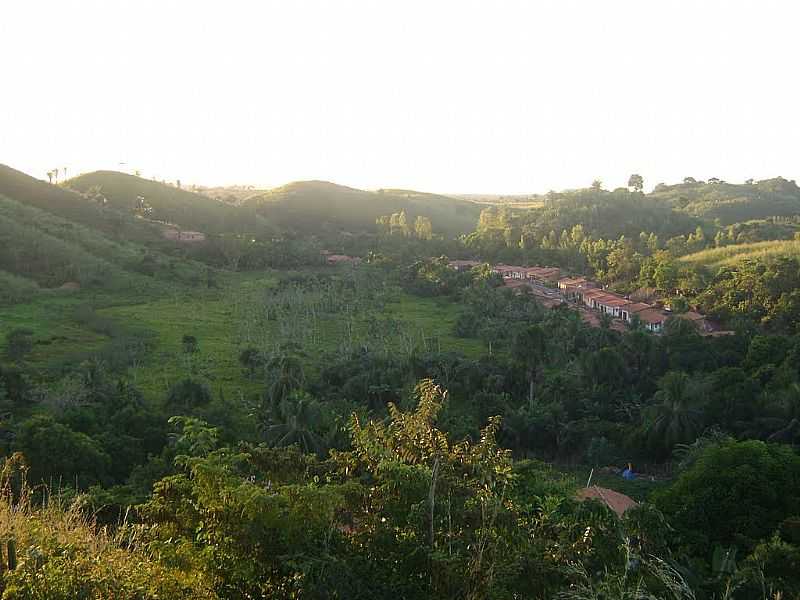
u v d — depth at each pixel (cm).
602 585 941
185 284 9638
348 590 855
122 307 8194
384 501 980
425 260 11038
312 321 7844
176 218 14775
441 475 999
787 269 7319
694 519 2764
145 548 1007
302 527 900
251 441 3884
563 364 5966
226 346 6644
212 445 1134
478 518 977
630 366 5472
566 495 2216
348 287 9525
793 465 2936
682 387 4253
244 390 5253
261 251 11581
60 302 7981
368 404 4747
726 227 13725
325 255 12425
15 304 7669
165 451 3059
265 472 1070
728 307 7419
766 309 7044
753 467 2892
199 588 895
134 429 3812
